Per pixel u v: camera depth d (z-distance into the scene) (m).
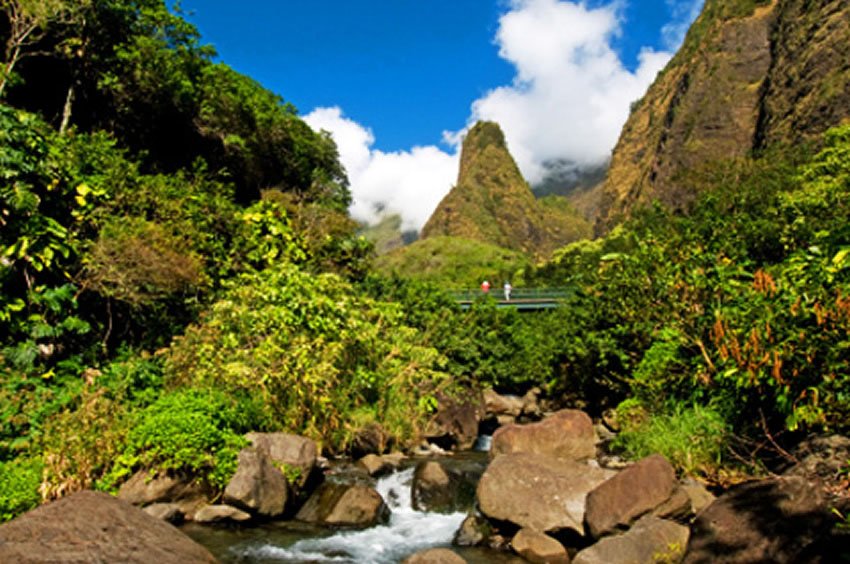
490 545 7.17
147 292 10.96
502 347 19.48
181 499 7.38
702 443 7.81
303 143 32.47
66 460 6.82
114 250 10.15
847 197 12.12
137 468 7.42
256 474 7.59
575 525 6.89
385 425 11.71
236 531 7.20
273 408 9.83
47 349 9.22
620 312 11.70
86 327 9.38
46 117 18.34
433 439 13.15
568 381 17.78
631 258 10.73
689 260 9.02
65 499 5.29
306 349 10.23
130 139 21.56
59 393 8.03
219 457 7.69
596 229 193.88
